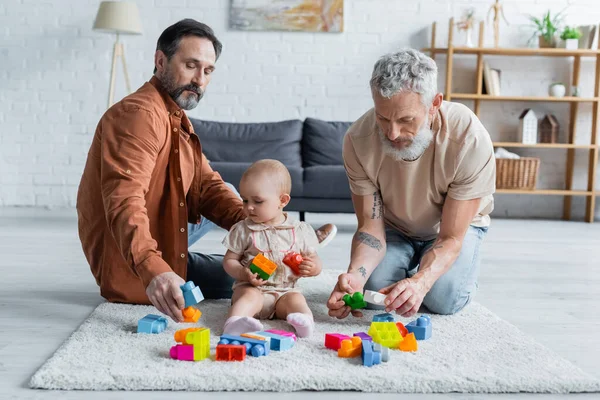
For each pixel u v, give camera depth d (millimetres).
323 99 5547
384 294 1788
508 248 3713
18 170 5461
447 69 5219
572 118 5531
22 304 2092
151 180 1950
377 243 2004
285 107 5539
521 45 5582
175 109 1986
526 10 5566
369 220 2029
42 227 4152
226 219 2189
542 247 3799
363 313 2010
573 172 5652
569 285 2699
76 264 2857
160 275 1595
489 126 5633
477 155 1836
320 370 1438
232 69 5504
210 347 1595
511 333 1811
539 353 1623
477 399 1359
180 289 1562
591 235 4469
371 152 1918
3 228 4051
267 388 1375
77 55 5410
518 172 5215
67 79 5422
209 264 2154
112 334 1696
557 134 5492
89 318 1855
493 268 3047
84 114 5441
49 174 5469
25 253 3119
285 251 1927
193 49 1935
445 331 1814
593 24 5473
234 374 1391
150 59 5430
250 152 4930
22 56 5391
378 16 5504
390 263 2037
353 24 5504
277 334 1624
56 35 5391
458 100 5621
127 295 2021
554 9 5570
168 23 5422
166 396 1334
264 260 1827
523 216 5664
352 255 1992
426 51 5535
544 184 5688
